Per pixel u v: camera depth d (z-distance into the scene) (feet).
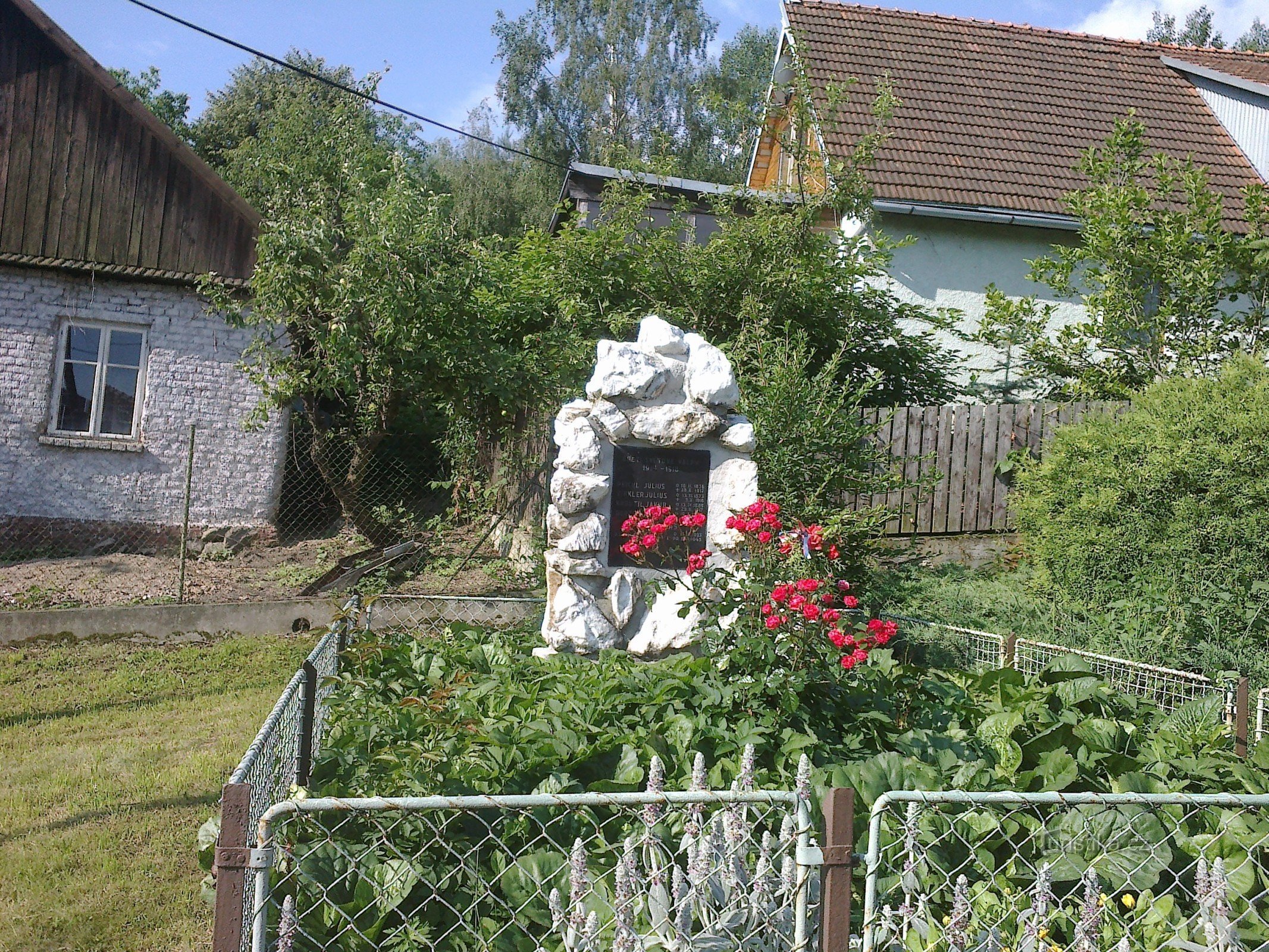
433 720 12.64
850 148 42.86
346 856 9.35
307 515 38.52
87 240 35.88
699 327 31.48
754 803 8.75
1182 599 21.40
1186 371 31.60
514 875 9.97
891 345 36.14
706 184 46.88
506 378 30.45
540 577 28.86
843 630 14.46
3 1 35.29
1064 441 24.72
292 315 30.35
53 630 24.02
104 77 35.78
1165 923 10.00
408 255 28.89
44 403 35.60
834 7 51.06
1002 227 42.73
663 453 19.22
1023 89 48.65
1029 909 9.69
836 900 7.92
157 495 36.35
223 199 36.91
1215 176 45.70
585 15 99.81
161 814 15.10
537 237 35.68
